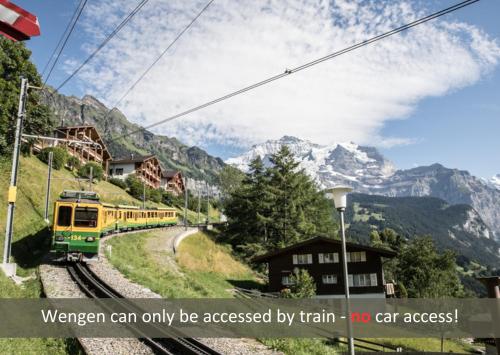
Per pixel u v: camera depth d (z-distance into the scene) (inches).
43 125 2001.7
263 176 2341.3
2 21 127.8
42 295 607.2
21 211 1267.2
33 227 1202.6
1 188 1309.1
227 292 1128.8
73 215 885.2
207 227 2556.6
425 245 2304.4
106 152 3129.9
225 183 3533.5
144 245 1526.8
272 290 1652.3
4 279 632.4
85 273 770.2
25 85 800.9
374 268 1572.3
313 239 1622.8
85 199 921.5
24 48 1761.8
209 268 1572.3
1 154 1515.7
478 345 1455.5
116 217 1589.6
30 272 791.7
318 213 2544.3
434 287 1723.7
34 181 1637.6
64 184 2011.6
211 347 448.8
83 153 2856.8
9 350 369.1
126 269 907.4
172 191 4392.2
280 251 1654.8
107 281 740.7
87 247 884.6
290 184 2258.9
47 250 1032.2
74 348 408.5
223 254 1953.7
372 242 3762.3
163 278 1003.9
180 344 416.8
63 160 2277.3
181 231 2100.1
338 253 1616.6
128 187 3075.8
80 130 2812.5
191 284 989.8
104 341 423.8
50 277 730.8
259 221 2160.4
